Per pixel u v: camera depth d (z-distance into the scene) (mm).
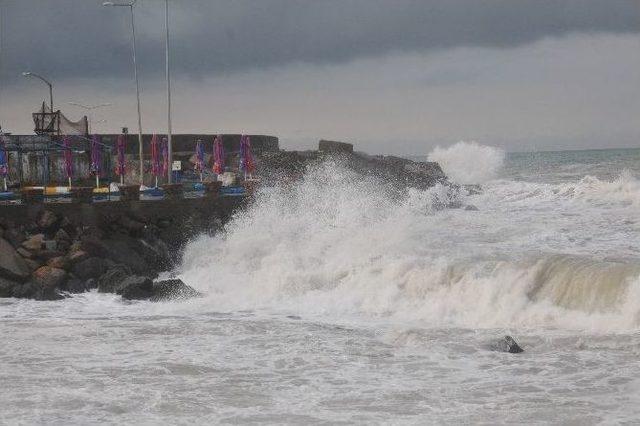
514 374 33406
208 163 115125
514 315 43719
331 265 57000
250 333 43406
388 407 29781
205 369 35750
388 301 49875
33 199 67500
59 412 29938
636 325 39719
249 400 31031
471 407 29484
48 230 66812
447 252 57125
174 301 55188
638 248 55938
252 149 124250
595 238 61188
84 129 97188
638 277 41500
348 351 38469
